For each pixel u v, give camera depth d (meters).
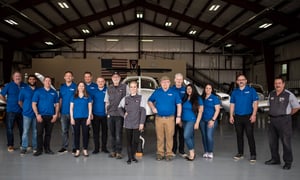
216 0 13.54
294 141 6.73
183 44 21.33
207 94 4.78
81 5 15.15
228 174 3.93
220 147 5.91
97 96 5.05
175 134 5.07
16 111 5.25
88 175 3.84
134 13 19.27
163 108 4.52
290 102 4.18
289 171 4.09
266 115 13.84
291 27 12.32
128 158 4.45
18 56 18.92
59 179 3.67
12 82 5.25
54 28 16.84
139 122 4.48
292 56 16.19
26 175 3.82
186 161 4.64
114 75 4.78
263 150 5.59
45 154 5.04
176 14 17.31
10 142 5.29
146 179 3.69
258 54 19.84
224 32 17.41
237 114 4.65
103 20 18.72
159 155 4.68
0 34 16.00
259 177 3.80
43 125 4.96
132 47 21.11
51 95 4.95
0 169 4.09
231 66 21.55
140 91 6.16
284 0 11.38
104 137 5.18
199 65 21.42
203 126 4.86
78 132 4.86
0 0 11.73
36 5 13.15
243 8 13.26
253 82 20.38
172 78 17.36
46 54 21.36
